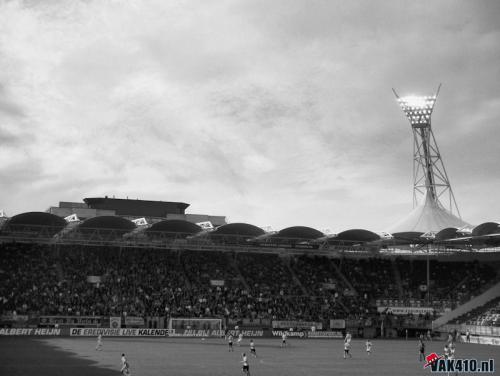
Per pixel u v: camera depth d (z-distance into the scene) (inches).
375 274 5221.5
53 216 4133.9
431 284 5103.3
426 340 4217.5
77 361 2340.1
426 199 5152.6
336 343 3722.9
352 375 2074.3
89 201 5841.5
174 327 4055.1
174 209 6082.7
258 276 4938.5
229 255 5167.3
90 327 3887.8
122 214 5856.3
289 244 4980.3
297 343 3661.4
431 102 5452.8
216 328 4131.4
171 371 2096.5
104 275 4493.1
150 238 4773.6
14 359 2378.2
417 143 5506.9
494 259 5211.6
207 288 4623.5
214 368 2207.2
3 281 4163.4
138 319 4010.8
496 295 4579.2
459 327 4249.5
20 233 4520.2
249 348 3191.4
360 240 4884.4
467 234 4530.0
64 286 4259.4
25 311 3875.5
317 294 4835.1
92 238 4658.0
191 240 4916.3
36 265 4436.5
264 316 4335.6
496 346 3668.8
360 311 4670.3
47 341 3341.5
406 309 4729.3
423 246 5265.8
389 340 4141.2
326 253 5270.7
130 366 2220.7
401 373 2161.7
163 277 4630.9
